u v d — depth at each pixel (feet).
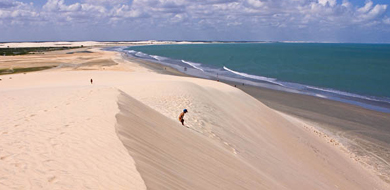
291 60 314.35
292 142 58.23
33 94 44.91
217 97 73.41
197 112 52.90
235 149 39.93
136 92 65.62
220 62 287.07
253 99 82.89
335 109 101.91
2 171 17.28
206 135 41.60
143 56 346.95
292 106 104.58
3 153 19.97
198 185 22.30
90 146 21.97
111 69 178.60
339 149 64.49
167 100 59.06
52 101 37.40
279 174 37.14
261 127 60.54
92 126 26.32
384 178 52.80
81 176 17.53
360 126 82.69
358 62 298.35
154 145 26.48
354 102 114.32
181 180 21.54
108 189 16.33
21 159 19.19
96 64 208.23
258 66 250.78
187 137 34.01
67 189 15.92
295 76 188.96
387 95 130.62
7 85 106.83
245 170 31.50
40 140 22.80
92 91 42.57
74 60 241.76
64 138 23.36
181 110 52.29
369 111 100.12
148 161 21.93
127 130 26.94
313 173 44.55
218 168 28.45
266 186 29.55
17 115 30.73
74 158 19.88
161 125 33.99
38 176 17.11
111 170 18.60
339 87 150.00
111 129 25.80
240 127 53.88
